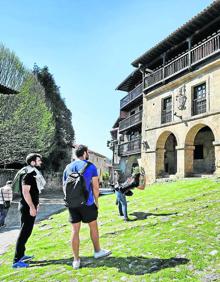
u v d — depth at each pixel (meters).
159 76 21.11
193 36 18.00
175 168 22.17
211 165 18.67
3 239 8.30
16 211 15.50
